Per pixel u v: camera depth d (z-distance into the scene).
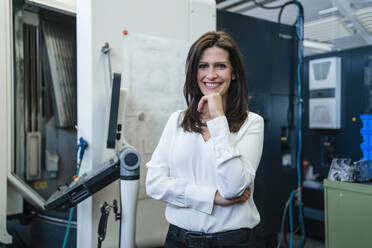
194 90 1.02
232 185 0.85
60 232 1.77
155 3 1.51
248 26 2.37
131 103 1.45
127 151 1.13
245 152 0.94
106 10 1.37
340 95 2.94
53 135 2.10
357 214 1.56
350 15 2.52
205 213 0.92
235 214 0.92
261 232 2.44
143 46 1.47
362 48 2.75
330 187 1.68
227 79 0.97
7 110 1.52
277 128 2.57
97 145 1.36
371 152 1.78
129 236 1.16
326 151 3.10
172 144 1.02
